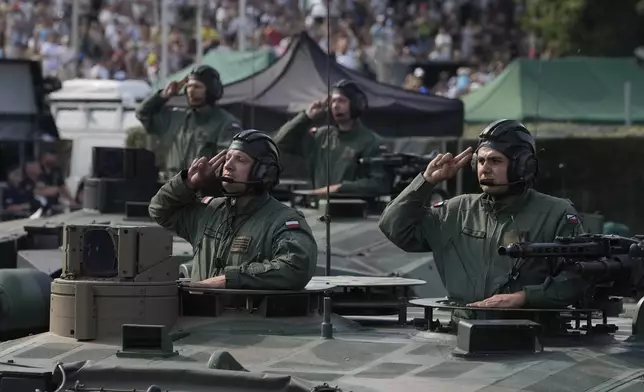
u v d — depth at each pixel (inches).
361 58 2603.3
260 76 1841.8
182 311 794.2
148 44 2603.3
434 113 1860.2
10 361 716.7
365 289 891.4
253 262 816.3
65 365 663.8
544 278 776.3
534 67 2207.2
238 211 834.8
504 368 676.7
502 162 780.0
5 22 2618.1
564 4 2667.3
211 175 839.1
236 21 2689.5
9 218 1867.6
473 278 784.9
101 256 780.0
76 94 2219.5
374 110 1834.4
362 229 1262.3
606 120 2121.1
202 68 1382.9
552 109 2146.9
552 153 1840.6
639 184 1820.9
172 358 703.7
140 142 2000.5
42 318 872.3
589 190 1833.2
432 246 805.2
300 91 1798.7
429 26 2815.0
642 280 756.0
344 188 1321.4
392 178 1336.1
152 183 1326.3
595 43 2667.3
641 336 762.8
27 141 1945.1
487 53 2790.4
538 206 787.4
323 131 1355.8
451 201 810.2
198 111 1385.3
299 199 1355.8
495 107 2156.7
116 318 760.3
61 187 1967.3
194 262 847.1
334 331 786.2
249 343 740.0
